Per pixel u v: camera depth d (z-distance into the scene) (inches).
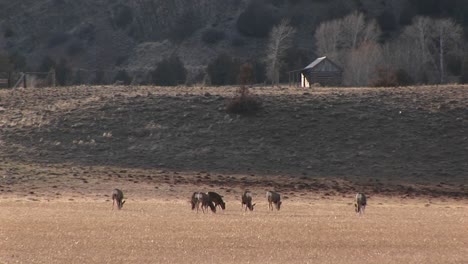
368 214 6663.4
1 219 5659.5
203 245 4367.6
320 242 4547.2
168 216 6122.1
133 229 5113.2
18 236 4692.4
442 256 4106.8
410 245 4493.1
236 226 5339.6
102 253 4072.3
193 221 5684.1
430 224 5748.0
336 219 6053.2
